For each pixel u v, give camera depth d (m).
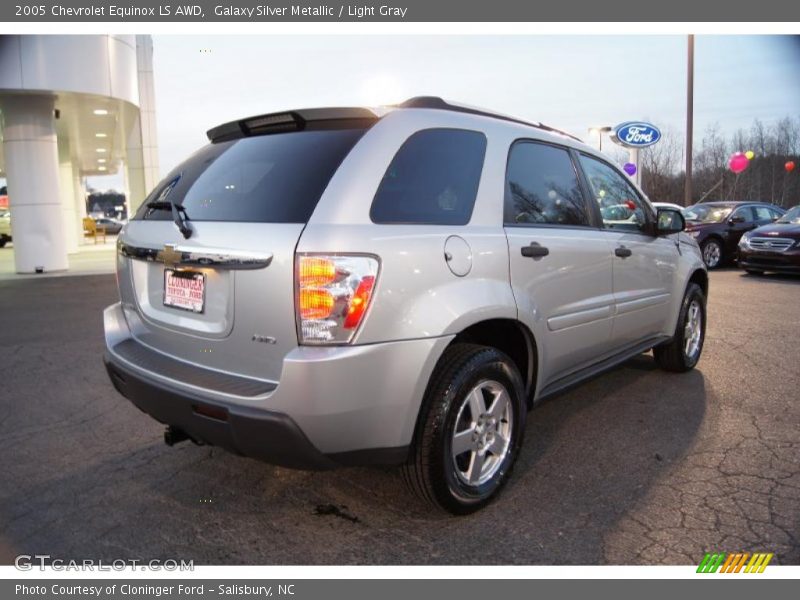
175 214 2.71
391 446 2.55
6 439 3.90
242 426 2.41
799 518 2.84
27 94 12.81
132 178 21.50
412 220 2.66
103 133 20.11
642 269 4.27
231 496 3.13
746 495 3.05
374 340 2.42
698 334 5.23
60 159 21.14
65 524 2.89
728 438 3.77
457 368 2.73
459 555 2.61
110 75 13.19
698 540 2.68
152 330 2.97
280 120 2.97
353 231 2.41
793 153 35.88
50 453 3.68
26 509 3.03
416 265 2.56
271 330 2.42
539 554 2.60
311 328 2.34
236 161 2.92
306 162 2.65
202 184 2.95
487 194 3.04
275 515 2.95
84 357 5.92
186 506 3.04
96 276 13.05
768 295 9.38
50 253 13.60
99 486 3.26
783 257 11.06
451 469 2.75
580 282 3.55
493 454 3.02
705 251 13.49
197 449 3.71
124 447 3.76
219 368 2.64
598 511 2.93
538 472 3.35
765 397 4.53
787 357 5.63
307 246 2.35
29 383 5.08
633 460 3.48
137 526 2.87
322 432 2.38
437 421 2.66
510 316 2.95
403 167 2.72
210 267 2.58
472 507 2.89
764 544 2.64
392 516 2.93
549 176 3.56
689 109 21.23
